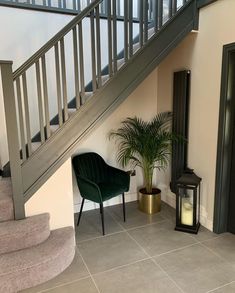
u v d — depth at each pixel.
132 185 3.70
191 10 2.63
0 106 2.93
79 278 2.11
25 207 2.26
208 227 2.86
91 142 3.34
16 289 1.92
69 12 3.11
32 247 2.12
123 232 2.85
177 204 2.83
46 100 2.20
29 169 2.22
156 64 2.51
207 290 1.96
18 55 2.97
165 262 2.30
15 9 2.88
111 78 2.36
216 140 2.64
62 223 2.43
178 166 3.20
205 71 2.70
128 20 2.35
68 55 3.14
